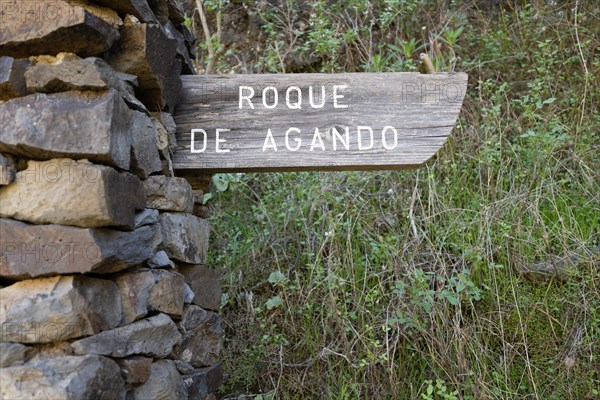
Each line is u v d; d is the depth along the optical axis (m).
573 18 4.48
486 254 3.15
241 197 3.79
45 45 1.71
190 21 4.39
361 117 2.30
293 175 3.71
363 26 4.45
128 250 1.74
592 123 3.91
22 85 1.67
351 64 4.38
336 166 2.30
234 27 4.70
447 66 4.29
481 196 3.44
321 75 2.33
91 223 1.60
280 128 2.31
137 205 1.80
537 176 3.52
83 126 1.61
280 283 3.19
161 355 1.89
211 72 4.27
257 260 3.51
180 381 2.00
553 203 3.34
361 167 2.32
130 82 1.92
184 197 2.15
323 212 3.48
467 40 4.57
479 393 2.82
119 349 1.67
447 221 3.41
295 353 3.17
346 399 2.79
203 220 2.42
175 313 1.97
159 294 1.89
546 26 4.42
